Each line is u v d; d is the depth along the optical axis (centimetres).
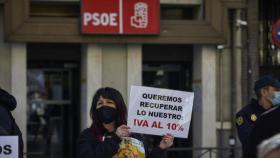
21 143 544
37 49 1252
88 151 479
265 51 1345
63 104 1286
